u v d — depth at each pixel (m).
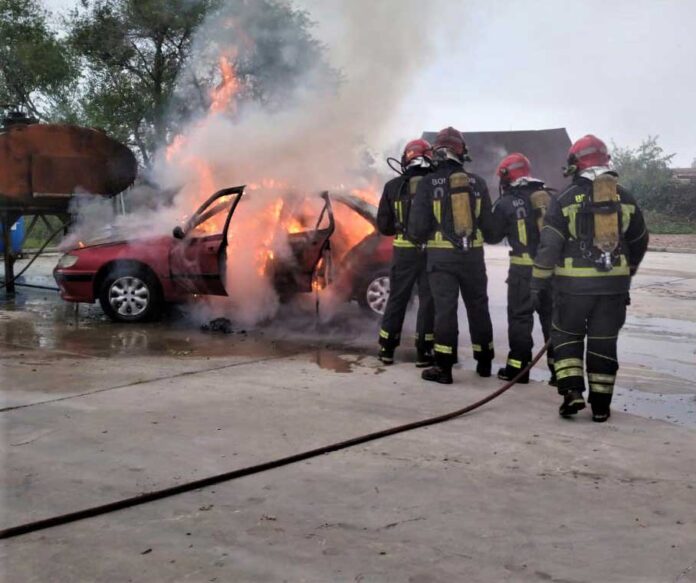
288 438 4.13
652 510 3.19
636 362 6.32
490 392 5.21
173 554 2.80
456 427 4.38
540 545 2.87
